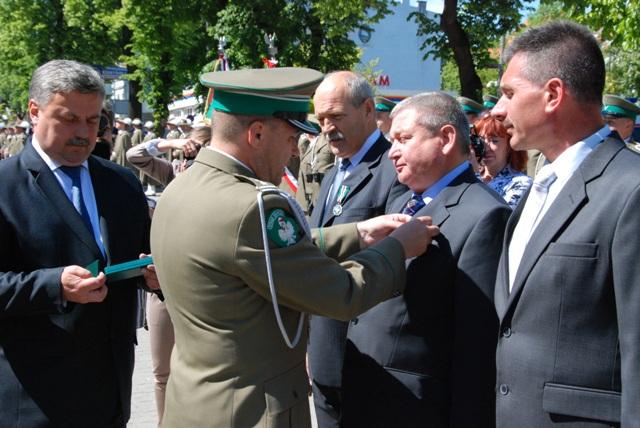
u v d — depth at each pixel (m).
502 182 3.53
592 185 1.79
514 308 1.90
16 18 29.88
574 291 1.75
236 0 21.39
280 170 2.18
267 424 1.96
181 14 23.30
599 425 1.73
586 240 1.74
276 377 2.01
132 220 2.69
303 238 2.02
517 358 1.87
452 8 17.39
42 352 2.40
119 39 29.77
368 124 3.39
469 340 2.15
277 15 21.31
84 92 2.42
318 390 3.20
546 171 1.93
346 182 3.32
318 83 2.11
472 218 2.22
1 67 38.22
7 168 2.43
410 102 2.47
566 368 1.77
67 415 2.43
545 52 1.85
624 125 5.47
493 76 36.75
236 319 1.99
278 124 2.09
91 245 2.49
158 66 24.98
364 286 2.04
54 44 30.16
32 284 2.25
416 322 2.29
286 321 2.06
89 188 2.62
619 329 1.67
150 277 2.50
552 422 1.79
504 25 17.98
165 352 3.90
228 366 1.99
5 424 2.39
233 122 2.07
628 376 1.62
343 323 3.13
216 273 1.96
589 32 1.87
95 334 2.50
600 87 1.86
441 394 2.28
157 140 4.10
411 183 2.47
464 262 2.18
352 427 2.44
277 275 1.93
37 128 2.48
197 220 1.98
